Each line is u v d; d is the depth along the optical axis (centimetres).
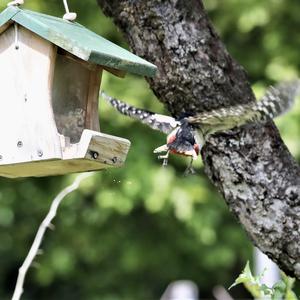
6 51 941
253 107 844
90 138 889
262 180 966
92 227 2417
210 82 974
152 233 2464
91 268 2600
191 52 970
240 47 2350
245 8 2239
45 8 2116
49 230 2428
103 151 904
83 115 973
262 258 1543
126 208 2148
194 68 972
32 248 1058
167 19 969
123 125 2150
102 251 2438
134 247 2450
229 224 2392
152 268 2559
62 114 958
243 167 969
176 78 975
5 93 938
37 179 2369
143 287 2594
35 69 924
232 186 977
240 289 2675
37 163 921
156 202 2148
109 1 988
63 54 952
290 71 2212
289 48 2275
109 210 2288
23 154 918
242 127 967
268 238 970
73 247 2430
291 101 845
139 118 947
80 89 970
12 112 930
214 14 2314
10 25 936
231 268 2609
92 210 2336
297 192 965
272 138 975
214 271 2605
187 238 2430
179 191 2183
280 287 955
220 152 973
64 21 963
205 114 873
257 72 2308
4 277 2825
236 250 2380
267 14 2231
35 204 2359
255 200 968
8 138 929
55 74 952
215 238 2284
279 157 974
